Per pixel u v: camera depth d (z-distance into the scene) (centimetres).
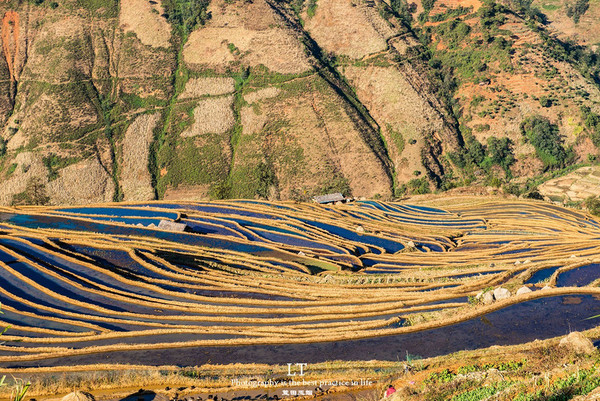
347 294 6450
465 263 7800
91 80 19825
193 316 5897
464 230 9700
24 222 9450
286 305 6203
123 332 5478
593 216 10819
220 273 7212
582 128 18512
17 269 7038
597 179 16375
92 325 5675
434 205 11638
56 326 5694
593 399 2919
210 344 5206
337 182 17212
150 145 18438
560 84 19988
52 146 17850
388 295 6328
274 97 19562
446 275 7125
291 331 5431
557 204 11519
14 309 6000
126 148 18212
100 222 9438
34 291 6469
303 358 4875
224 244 8594
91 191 17088
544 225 9744
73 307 6119
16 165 17512
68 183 17075
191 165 17925
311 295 6450
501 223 10050
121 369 4694
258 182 16975
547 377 3344
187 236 8900
